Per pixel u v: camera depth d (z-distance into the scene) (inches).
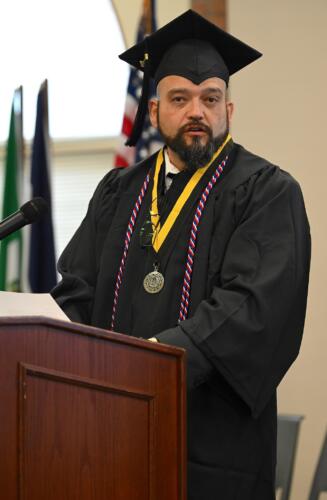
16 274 312.3
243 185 169.9
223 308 153.9
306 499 319.6
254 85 346.3
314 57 344.5
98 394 121.5
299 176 339.6
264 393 155.8
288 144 341.7
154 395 126.3
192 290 165.0
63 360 118.7
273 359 157.8
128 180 184.1
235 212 167.6
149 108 185.5
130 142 193.8
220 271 164.2
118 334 123.0
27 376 115.3
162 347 126.9
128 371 124.3
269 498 162.7
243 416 160.1
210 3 354.6
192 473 158.1
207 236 167.6
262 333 153.9
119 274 173.8
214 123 171.6
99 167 402.9
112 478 121.6
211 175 173.5
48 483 116.0
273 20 348.2
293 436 248.5
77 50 407.8
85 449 119.6
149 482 125.0
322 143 340.2
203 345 151.7
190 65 174.6
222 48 181.9
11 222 141.6
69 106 406.6
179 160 176.2
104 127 403.2
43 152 317.1
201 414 159.9
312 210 336.2
